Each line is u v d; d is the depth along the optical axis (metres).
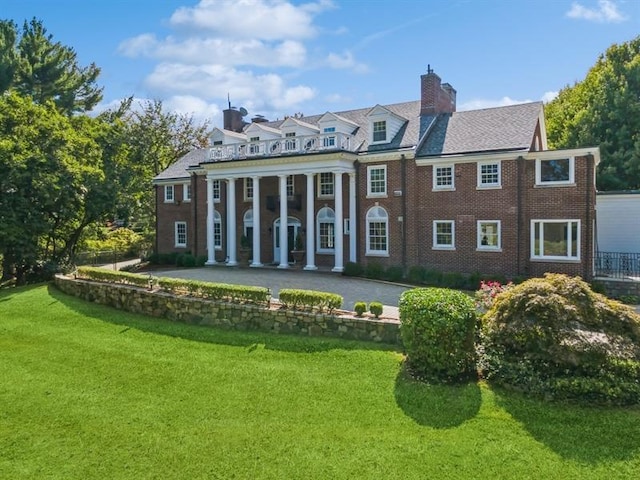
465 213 24.50
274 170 28.70
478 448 7.95
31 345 14.41
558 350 9.52
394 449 8.01
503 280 22.11
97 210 30.61
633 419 8.53
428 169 25.56
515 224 23.16
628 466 7.34
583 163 21.62
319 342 13.25
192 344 13.91
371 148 27.41
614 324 9.91
